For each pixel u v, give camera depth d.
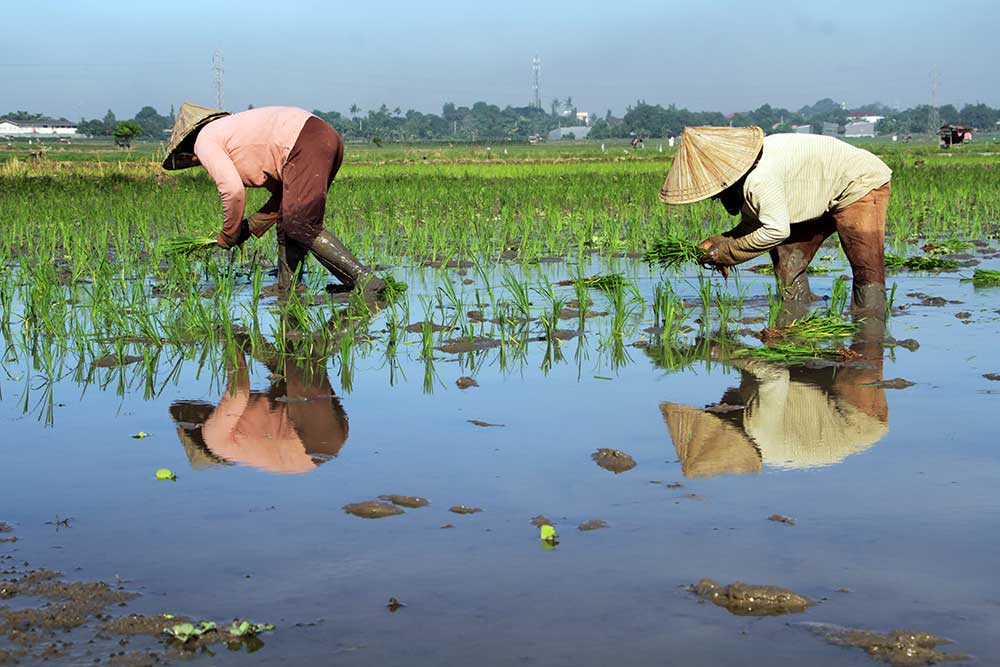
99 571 3.86
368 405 6.33
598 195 22.23
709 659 3.12
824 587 3.61
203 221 16.44
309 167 10.40
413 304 10.16
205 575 3.80
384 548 4.04
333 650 3.21
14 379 7.19
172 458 5.30
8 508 4.57
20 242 14.80
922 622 3.33
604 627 3.33
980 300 9.73
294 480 4.91
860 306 9.15
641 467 5.00
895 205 18.50
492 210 20.09
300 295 10.62
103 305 9.54
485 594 3.60
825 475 4.83
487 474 4.94
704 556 3.89
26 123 195.25
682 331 8.55
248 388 6.82
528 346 8.07
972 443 5.27
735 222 16.59
